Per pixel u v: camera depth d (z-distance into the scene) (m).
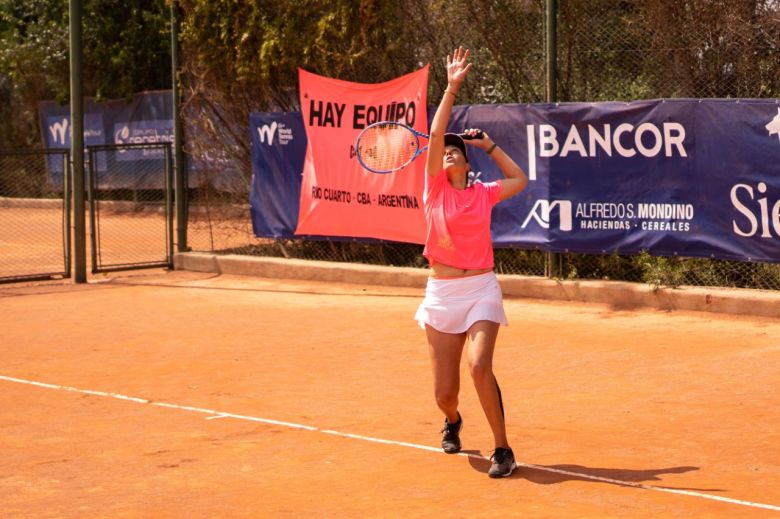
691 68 24.30
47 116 57.47
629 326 21.22
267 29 30.20
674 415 14.18
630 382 16.31
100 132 54.62
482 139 12.09
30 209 57.38
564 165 24.70
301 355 19.19
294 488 11.38
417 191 27.12
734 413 14.19
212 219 37.81
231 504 10.87
